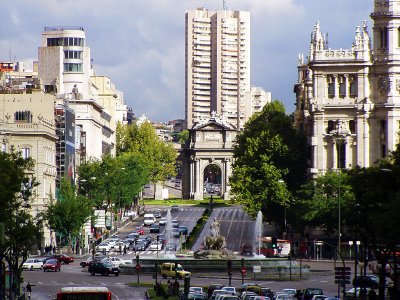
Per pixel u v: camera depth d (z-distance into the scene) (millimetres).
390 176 191625
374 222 177375
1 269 192875
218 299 185000
